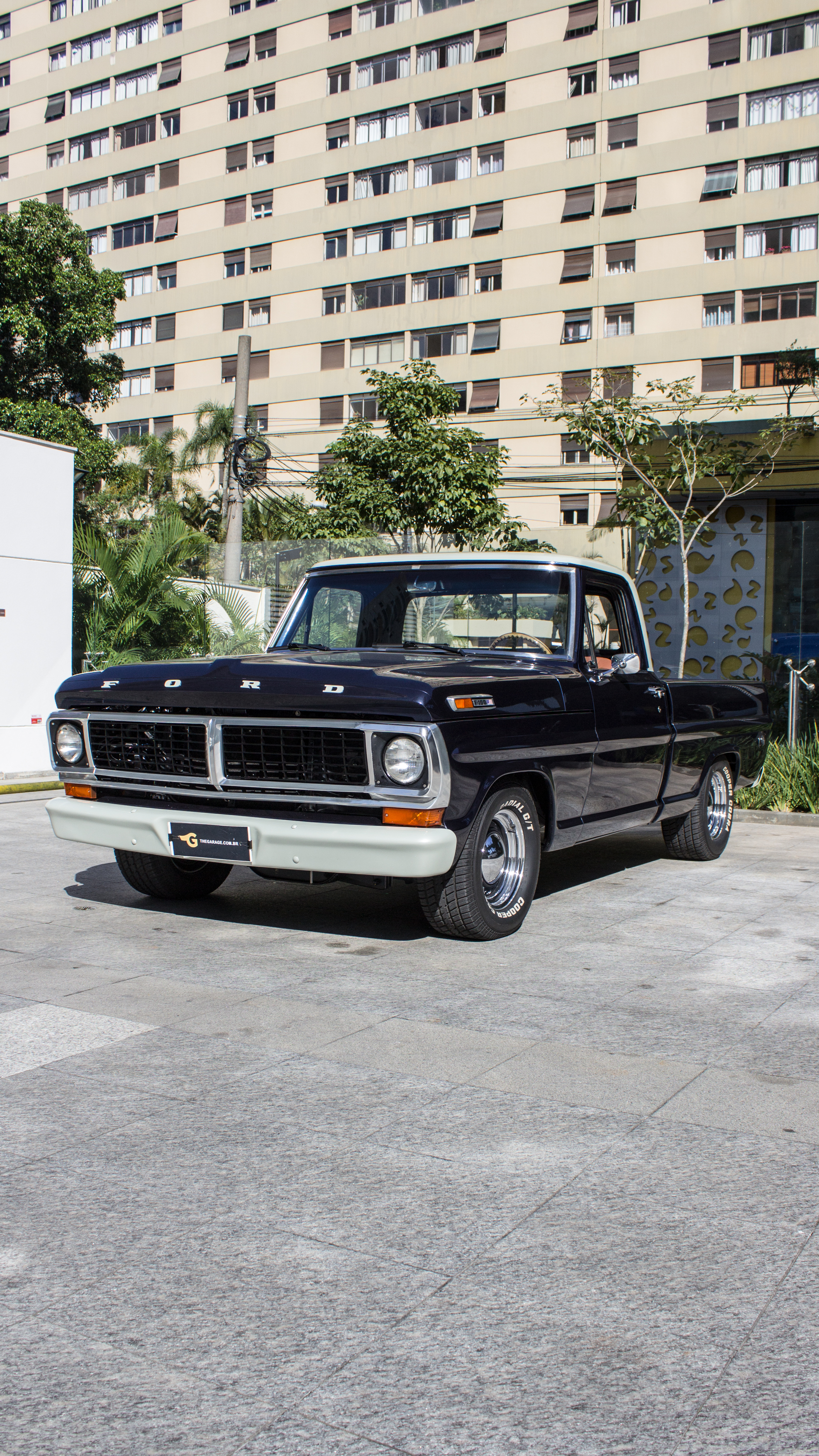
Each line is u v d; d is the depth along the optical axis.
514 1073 3.67
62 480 13.12
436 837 4.79
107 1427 1.96
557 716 5.76
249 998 4.45
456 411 23.66
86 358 31.70
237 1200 2.79
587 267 41.75
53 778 12.63
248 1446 1.92
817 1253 2.57
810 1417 2.01
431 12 45.53
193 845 5.27
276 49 50.34
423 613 6.48
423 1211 2.74
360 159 47.75
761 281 38.34
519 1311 2.32
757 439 22.62
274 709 5.05
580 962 5.11
